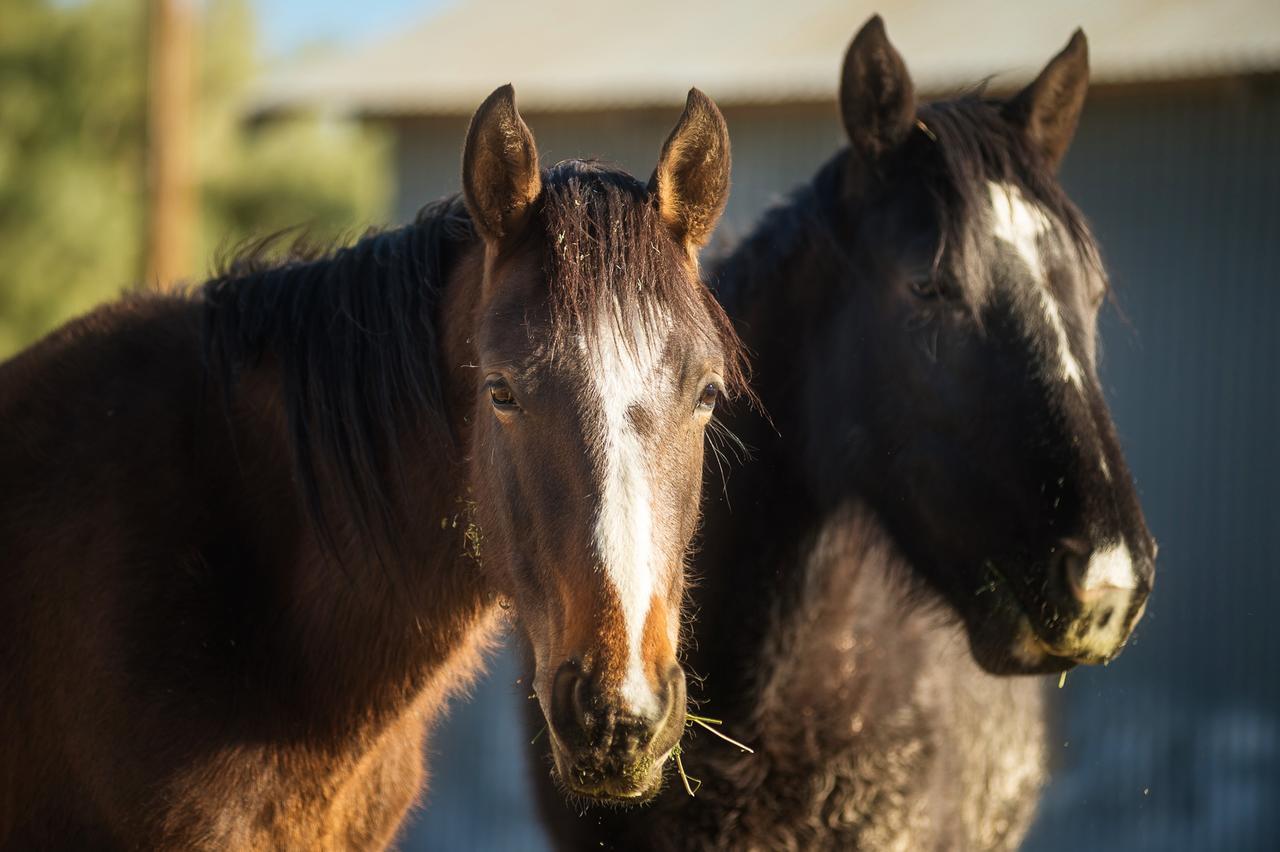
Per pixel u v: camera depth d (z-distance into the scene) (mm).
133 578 3592
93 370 3857
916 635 5273
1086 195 13812
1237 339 13242
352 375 3721
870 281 4941
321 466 3736
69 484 3676
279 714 3680
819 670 5000
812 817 4992
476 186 3281
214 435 3812
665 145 3361
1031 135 5070
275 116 17109
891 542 5070
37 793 3621
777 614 4984
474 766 14188
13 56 24797
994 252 4598
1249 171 13188
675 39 16281
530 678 4727
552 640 3027
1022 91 5172
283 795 3701
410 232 3889
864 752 5051
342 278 3838
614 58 15883
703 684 4984
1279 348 13117
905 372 4805
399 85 15969
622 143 15062
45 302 23672
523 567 3145
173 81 14336
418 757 4230
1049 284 4594
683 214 3434
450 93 15523
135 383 3840
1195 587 13328
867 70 4969
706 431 4570
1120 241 13664
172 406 3812
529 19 18172
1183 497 13414
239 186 24516
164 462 3736
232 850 3600
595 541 2932
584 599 2922
